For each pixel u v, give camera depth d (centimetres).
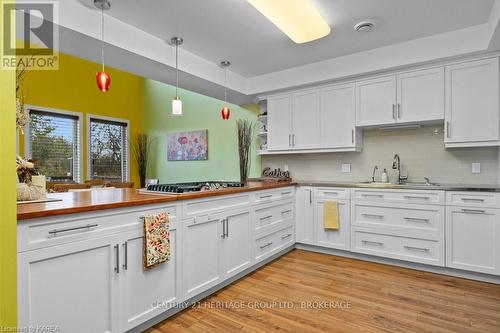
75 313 145
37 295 130
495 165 295
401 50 301
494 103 268
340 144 353
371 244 312
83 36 224
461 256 265
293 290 243
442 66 292
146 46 271
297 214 362
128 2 220
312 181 399
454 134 285
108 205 157
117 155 591
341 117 353
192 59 324
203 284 223
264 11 220
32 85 462
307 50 319
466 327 185
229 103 486
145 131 620
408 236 291
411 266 295
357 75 333
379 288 246
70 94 512
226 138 494
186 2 222
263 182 358
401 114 313
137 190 244
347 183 344
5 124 112
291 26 242
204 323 193
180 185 258
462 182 311
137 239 175
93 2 218
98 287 155
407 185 299
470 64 279
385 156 356
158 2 221
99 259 156
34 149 467
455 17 251
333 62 343
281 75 383
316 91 371
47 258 134
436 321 192
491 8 236
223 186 278
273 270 291
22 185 164
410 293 235
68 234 142
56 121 496
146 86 620
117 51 255
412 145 339
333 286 251
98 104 554
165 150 582
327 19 252
